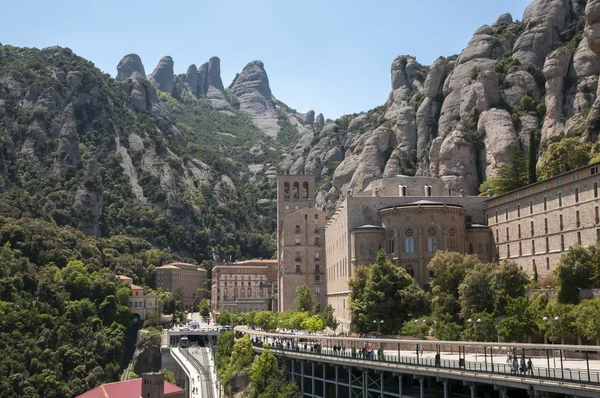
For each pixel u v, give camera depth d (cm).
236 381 13175
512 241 14738
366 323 13500
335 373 11281
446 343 8394
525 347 7306
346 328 16612
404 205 15738
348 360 10081
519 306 10681
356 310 13788
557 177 13075
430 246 15288
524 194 14288
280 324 17800
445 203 15588
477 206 16400
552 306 10625
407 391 9462
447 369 7994
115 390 14038
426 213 15388
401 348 11250
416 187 18600
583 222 12231
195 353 18775
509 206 14938
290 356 12144
